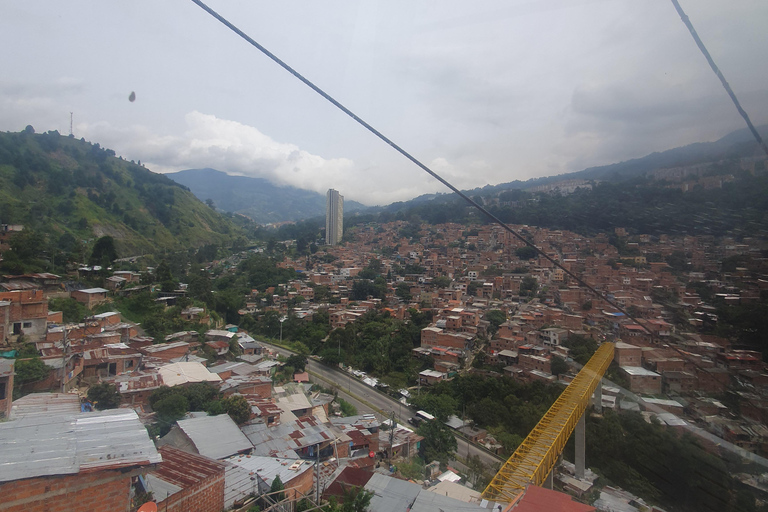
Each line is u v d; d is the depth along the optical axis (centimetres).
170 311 5044
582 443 3241
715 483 2855
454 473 2912
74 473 1046
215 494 1648
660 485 3062
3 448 1139
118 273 5834
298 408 3306
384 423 3497
